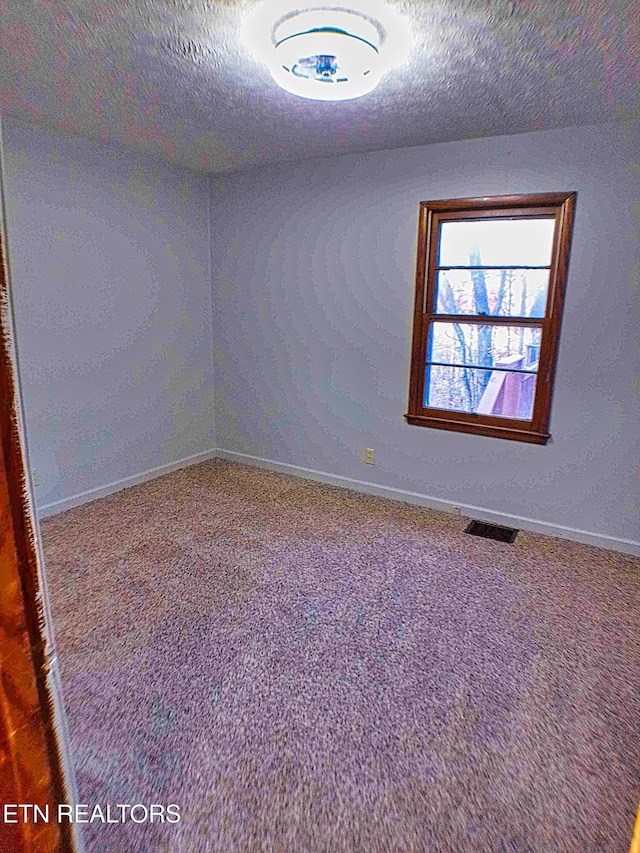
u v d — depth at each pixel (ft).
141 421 12.78
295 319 12.89
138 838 4.62
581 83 7.20
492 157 9.78
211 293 14.20
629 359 9.25
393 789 5.12
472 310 10.69
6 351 1.19
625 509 9.73
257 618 7.73
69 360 10.92
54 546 9.72
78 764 5.31
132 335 12.19
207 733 5.73
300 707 6.11
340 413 12.71
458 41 6.09
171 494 12.36
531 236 9.84
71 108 8.58
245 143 10.48
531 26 5.73
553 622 7.72
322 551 9.74
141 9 5.49
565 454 10.12
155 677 6.52
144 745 5.56
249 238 13.17
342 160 11.40
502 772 5.30
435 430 11.48
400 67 6.79
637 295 9.00
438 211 10.53
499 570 9.14
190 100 8.11
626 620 7.77
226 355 14.34
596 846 4.58
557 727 5.85
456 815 4.86
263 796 5.03
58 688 1.44
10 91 7.83
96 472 11.89
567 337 9.72
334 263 12.01
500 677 6.61
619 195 8.85
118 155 11.20
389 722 5.91
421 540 10.24
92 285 11.12
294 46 5.82
